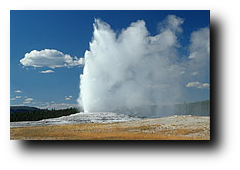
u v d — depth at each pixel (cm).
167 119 4906
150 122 4753
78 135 3588
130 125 4612
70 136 3512
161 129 3991
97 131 4128
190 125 4109
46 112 12231
